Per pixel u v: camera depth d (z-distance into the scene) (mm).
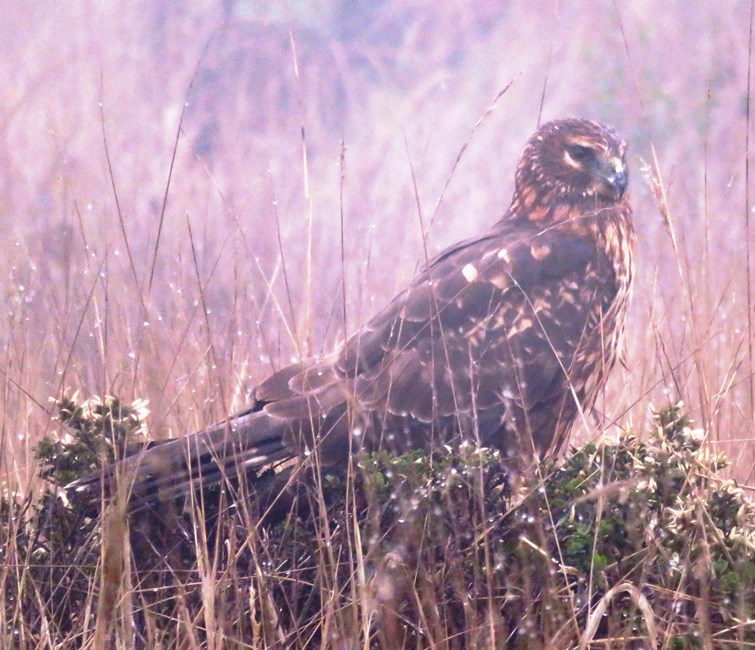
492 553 8453
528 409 10289
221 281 14008
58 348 10492
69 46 25188
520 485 8766
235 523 8891
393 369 9906
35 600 8461
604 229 11000
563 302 10523
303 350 11195
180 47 26641
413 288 10438
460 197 21438
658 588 8078
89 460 9055
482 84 25938
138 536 8891
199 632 8508
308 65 26984
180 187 19547
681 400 9586
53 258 13438
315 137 24547
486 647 8008
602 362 10836
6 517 8828
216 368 9859
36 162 19781
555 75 25453
